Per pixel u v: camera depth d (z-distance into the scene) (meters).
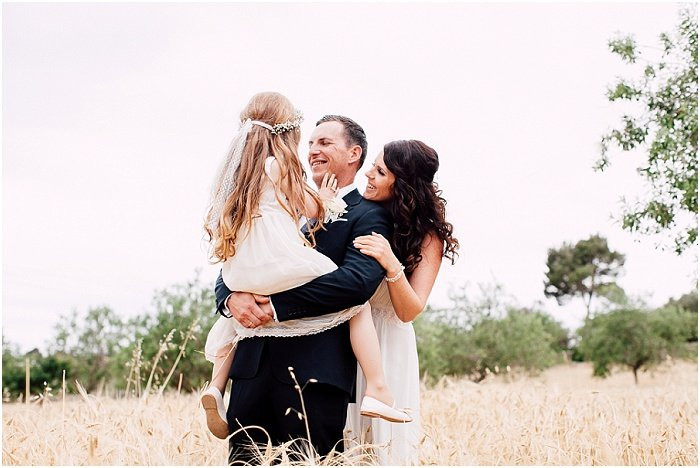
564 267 55.06
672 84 10.24
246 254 3.44
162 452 3.37
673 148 9.95
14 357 15.58
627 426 4.22
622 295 23.25
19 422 3.99
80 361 15.49
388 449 3.68
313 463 3.08
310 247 3.50
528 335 18.98
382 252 3.48
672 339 22.30
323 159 3.91
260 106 3.65
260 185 3.48
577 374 23.83
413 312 3.67
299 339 3.48
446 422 4.71
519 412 4.72
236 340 3.65
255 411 3.49
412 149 3.82
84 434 3.48
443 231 3.87
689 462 3.85
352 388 3.57
